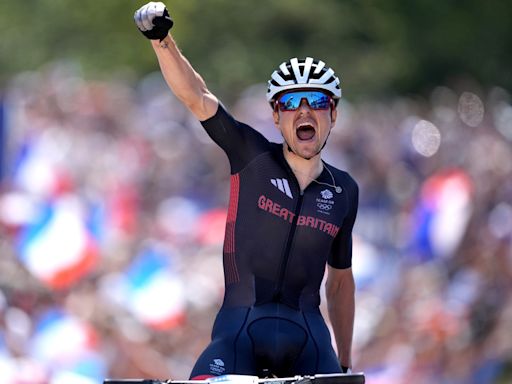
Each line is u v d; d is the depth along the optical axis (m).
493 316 39.03
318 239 17.84
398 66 89.62
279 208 17.72
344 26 92.38
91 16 80.50
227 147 17.75
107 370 31.70
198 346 33.50
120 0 80.44
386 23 90.25
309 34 91.62
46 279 32.16
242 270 17.73
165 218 44.69
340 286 19.03
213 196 51.19
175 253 37.06
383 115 55.78
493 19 87.75
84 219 36.59
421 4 89.12
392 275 40.72
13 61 78.75
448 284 39.94
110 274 34.00
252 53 88.56
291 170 17.88
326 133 17.73
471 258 41.03
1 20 79.94
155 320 33.09
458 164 49.28
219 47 87.38
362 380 15.73
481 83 87.62
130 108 53.72
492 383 38.66
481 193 44.84
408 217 45.62
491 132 51.31
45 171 42.06
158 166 51.34
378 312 37.53
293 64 17.64
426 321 37.53
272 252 17.69
